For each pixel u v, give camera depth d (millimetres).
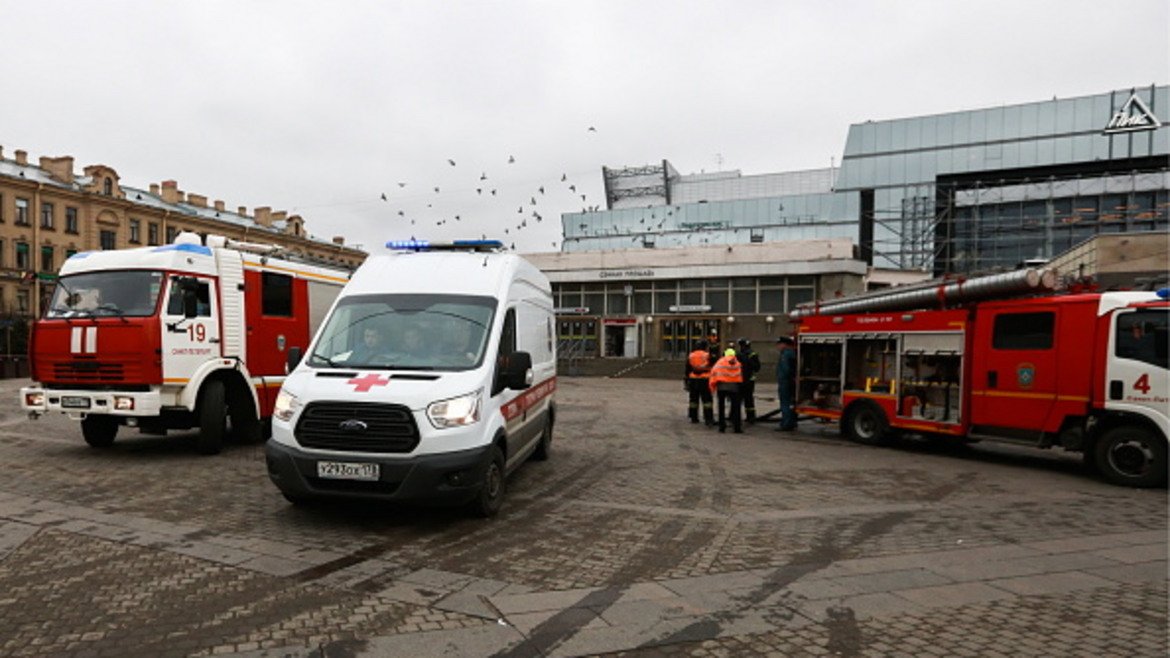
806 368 14242
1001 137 51875
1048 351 9992
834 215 56500
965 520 6953
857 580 5039
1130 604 4617
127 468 8922
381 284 7559
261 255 11125
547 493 7930
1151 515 7289
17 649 3770
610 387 29703
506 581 4930
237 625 4102
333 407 5992
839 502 7738
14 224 47875
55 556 5344
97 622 4129
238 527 6191
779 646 3912
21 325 40531
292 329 11617
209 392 9836
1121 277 22656
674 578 5051
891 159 55156
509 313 7477
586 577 5047
